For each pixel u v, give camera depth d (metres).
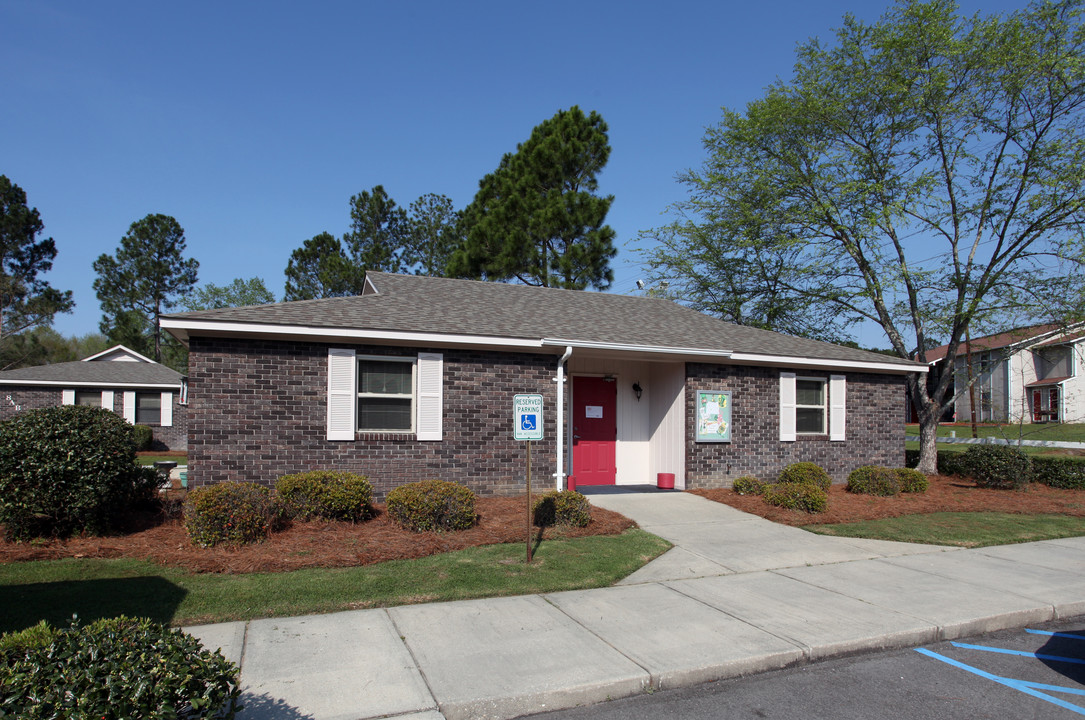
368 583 6.75
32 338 43.22
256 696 4.30
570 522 9.53
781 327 23.97
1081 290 16.25
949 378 18.06
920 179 17.22
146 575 6.78
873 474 13.33
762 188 19.88
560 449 11.92
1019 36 15.94
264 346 10.31
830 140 18.89
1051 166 16.12
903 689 4.89
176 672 3.26
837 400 15.20
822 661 5.43
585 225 28.03
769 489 12.18
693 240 24.41
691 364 13.47
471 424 11.48
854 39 18.11
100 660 3.23
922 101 16.92
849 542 9.55
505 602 6.41
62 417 8.30
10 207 40.31
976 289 17.28
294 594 6.34
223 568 7.05
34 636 3.61
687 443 13.30
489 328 11.60
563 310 14.44
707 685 4.91
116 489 8.37
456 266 28.48
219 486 8.23
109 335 48.19
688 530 9.94
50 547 7.73
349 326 10.42
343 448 10.65
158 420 27.86
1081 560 8.84
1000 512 12.30
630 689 4.70
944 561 8.61
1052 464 15.86
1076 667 5.38
